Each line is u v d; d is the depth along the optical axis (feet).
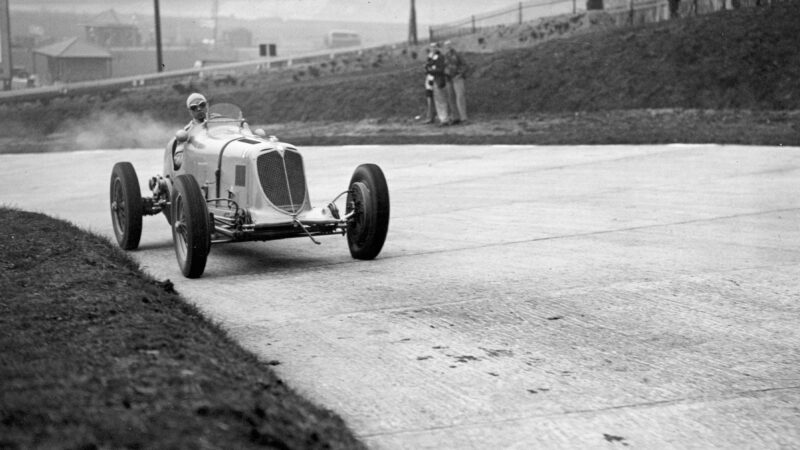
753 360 19.21
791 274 26.13
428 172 57.72
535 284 25.95
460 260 29.81
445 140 76.13
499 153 65.67
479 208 41.73
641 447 15.17
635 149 61.05
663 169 50.70
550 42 109.70
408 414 16.56
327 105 119.14
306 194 30.01
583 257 29.40
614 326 21.76
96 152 102.68
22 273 24.07
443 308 23.71
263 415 14.14
